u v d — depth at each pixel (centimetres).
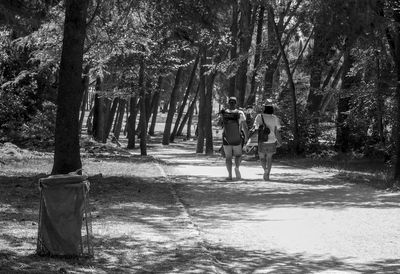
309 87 3178
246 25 3050
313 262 740
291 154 2764
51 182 683
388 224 988
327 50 2095
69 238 689
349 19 1631
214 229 945
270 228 956
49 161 2116
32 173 1667
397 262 739
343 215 1077
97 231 879
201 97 3681
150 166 2069
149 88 2988
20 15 1143
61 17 1759
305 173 1900
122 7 1727
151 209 1107
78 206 691
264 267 717
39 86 3016
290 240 869
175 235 867
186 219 1002
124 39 2209
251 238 882
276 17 3088
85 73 2847
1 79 2822
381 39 1781
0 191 1266
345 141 2844
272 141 1655
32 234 827
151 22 1825
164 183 1536
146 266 680
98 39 2050
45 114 2864
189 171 1966
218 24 1593
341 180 1681
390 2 1675
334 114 2967
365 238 881
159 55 2706
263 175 1764
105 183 1488
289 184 1574
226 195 1345
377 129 2520
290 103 2827
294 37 3747
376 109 2362
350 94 2470
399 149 1606
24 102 2970
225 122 1670
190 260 712
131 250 761
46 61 2483
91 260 693
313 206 1184
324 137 2883
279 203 1223
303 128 2772
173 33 1700
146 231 893
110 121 4278
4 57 2683
